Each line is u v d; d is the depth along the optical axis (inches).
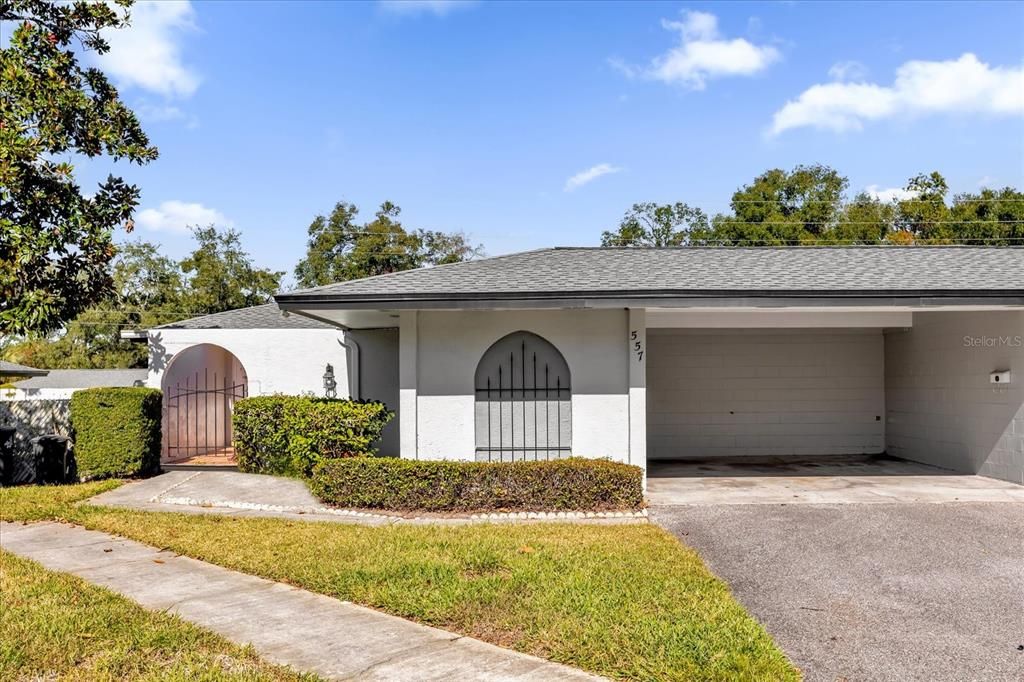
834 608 207.3
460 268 438.0
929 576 239.1
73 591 221.8
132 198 511.2
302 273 1716.3
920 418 530.3
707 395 589.0
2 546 288.4
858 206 1713.8
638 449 388.2
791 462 541.3
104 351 1533.0
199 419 672.4
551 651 170.4
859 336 591.2
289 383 582.2
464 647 175.8
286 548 272.1
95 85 507.8
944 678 159.8
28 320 452.4
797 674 158.1
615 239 1948.8
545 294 357.1
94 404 462.0
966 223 1572.3
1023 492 390.6
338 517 337.7
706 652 167.3
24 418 502.6
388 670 161.8
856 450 586.9
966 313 470.3
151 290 1599.4
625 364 393.4
